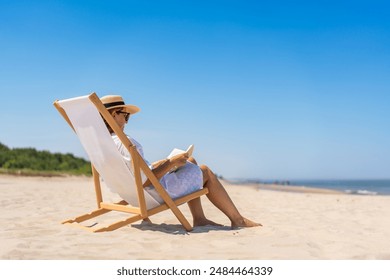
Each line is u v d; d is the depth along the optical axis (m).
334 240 3.62
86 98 3.42
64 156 24.94
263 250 3.16
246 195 11.42
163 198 3.79
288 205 8.10
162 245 3.33
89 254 3.03
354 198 10.97
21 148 24.08
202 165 4.16
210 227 4.13
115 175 3.87
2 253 2.98
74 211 5.84
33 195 8.64
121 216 5.10
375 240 3.69
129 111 3.85
